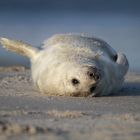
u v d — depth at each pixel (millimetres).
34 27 83125
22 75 40281
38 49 34250
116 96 31344
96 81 29000
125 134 19328
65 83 29828
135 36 70188
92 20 94438
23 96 30094
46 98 29484
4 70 44062
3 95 30391
